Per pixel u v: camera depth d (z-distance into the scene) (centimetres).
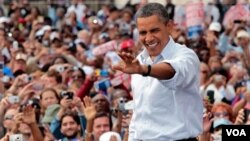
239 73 3175
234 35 3884
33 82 2919
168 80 1423
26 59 3556
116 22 4472
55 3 4950
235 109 2581
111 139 2184
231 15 4262
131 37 4169
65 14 4784
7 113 2312
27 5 4850
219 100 2939
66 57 3622
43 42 4119
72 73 3144
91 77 2831
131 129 1506
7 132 2308
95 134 2284
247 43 3684
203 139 1925
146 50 1495
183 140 1470
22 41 4188
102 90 3020
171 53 1470
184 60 1438
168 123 1464
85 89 2822
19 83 2891
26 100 2661
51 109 2534
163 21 1459
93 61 3712
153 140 1473
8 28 4244
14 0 4881
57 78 3070
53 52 3806
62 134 2386
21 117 2153
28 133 2219
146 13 1455
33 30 4288
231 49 3869
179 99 1461
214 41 3825
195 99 1473
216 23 3997
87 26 4688
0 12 4734
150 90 1466
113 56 3641
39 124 2516
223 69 3250
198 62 1464
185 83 1441
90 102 2222
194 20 4169
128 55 1374
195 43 3812
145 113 1473
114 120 2453
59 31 4388
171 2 4681
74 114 2391
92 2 5250
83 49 3928
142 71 1389
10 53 3675
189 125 1470
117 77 2961
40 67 3506
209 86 3062
